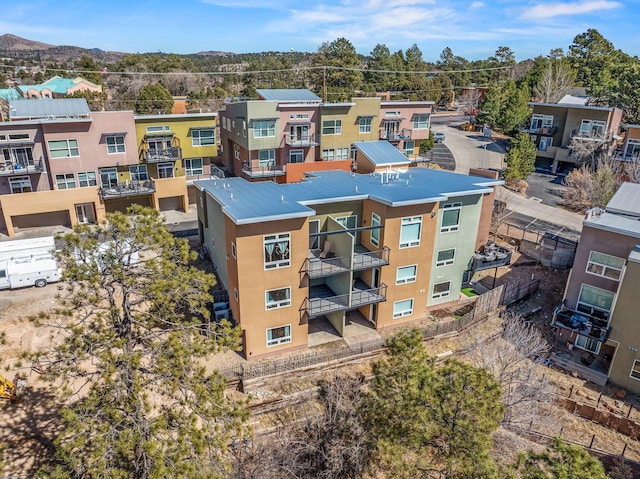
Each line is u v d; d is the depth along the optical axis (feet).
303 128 145.07
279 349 77.10
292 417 67.46
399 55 401.70
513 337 81.20
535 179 176.65
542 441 67.26
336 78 318.45
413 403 49.01
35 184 117.91
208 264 100.68
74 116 120.06
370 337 82.84
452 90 354.54
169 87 310.65
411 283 85.10
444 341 84.84
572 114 175.32
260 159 143.84
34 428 61.72
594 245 80.84
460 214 87.92
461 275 93.76
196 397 49.80
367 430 56.85
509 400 63.72
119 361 47.85
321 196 81.20
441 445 48.98
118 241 52.49
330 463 58.65
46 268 88.89
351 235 75.56
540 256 112.78
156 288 48.62
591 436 69.21
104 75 311.88
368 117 152.35
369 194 82.02
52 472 42.27
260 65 372.17
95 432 44.47
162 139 134.82
